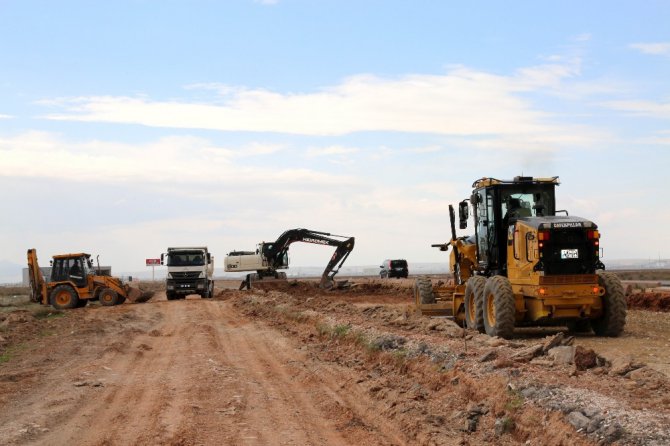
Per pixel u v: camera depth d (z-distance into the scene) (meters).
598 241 16.73
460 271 21.61
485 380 10.68
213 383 13.38
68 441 9.31
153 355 17.89
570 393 9.04
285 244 52.06
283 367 15.35
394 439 9.25
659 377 10.01
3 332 23.77
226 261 53.22
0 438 9.43
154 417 10.58
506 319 16.81
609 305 16.84
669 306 26.56
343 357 16.19
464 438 8.90
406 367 13.36
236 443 9.11
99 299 41.19
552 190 19.00
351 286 50.03
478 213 20.36
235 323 26.53
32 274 41.03
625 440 7.33
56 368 15.74
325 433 9.65
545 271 16.55
